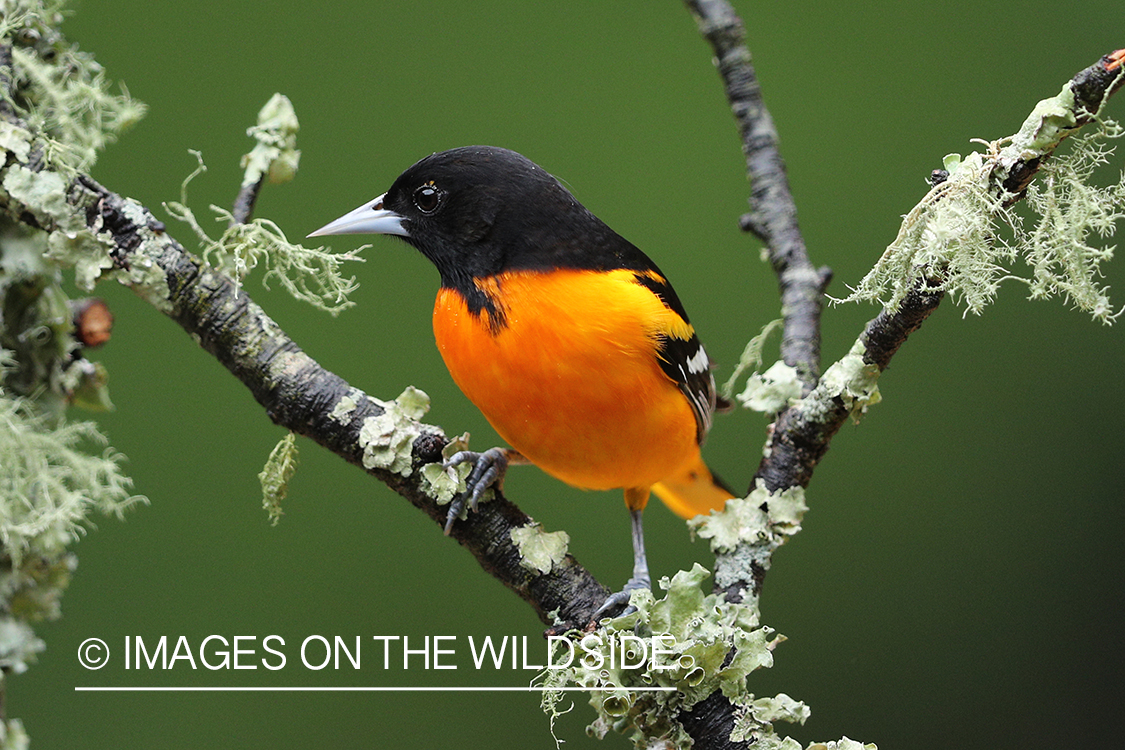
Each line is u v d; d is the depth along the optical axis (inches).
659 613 224.1
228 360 237.8
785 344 295.3
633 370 257.1
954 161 216.8
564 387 255.4
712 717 224.1
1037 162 209.8
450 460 241.0
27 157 227.1
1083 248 207.6
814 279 307.9
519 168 263.6
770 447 265.9
